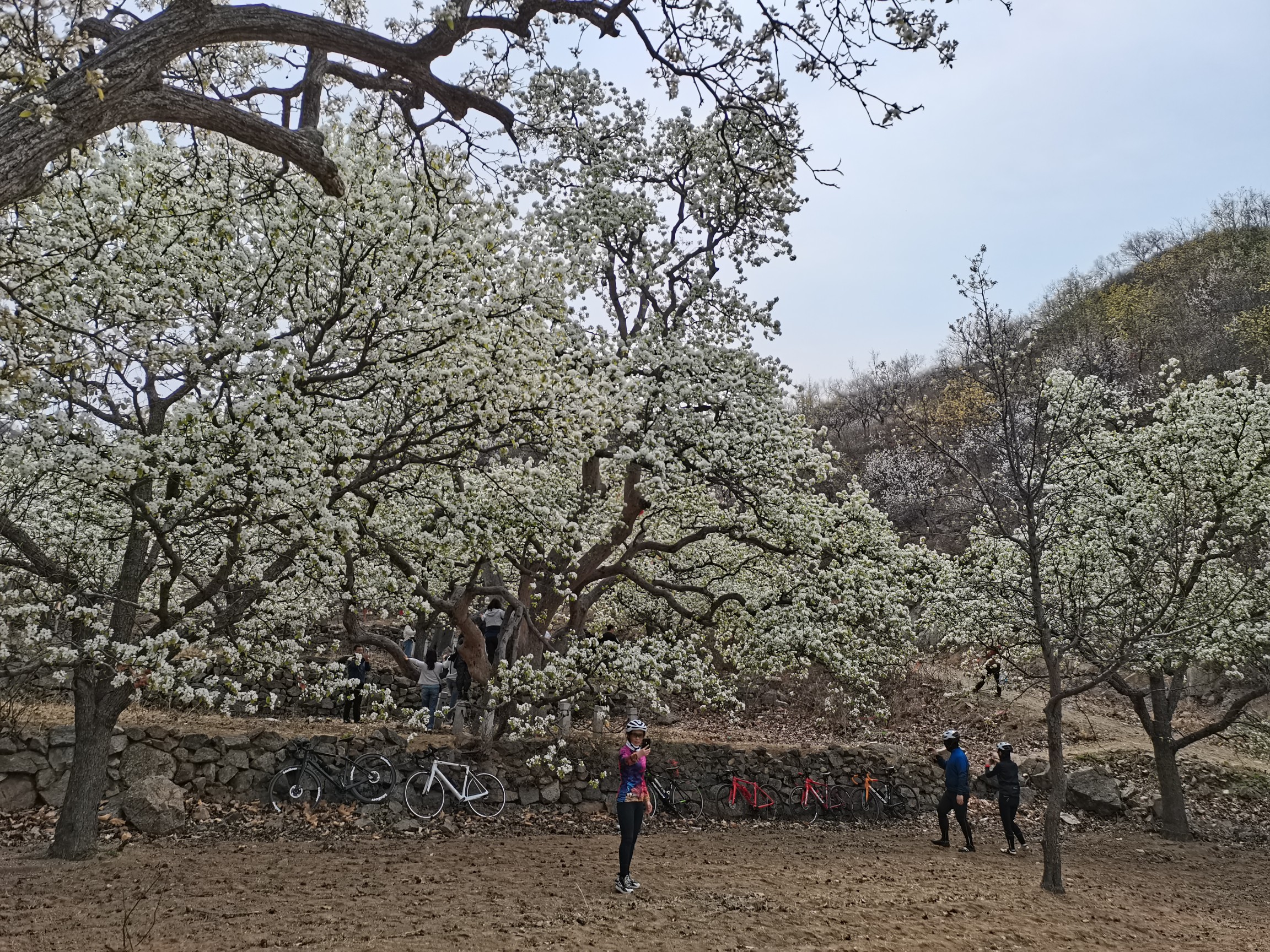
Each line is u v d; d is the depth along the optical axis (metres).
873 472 41.97
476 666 15.70
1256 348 43.41
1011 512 18.34
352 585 12.01
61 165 9.22
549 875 11.41
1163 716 18.92
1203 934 10.63
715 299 17.72
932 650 28.53
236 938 8.10
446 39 7.37
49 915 8.73
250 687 18.31
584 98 18.08
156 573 13.88
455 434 12.29
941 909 10.53
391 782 14.85
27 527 10.62
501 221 11.62
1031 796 21.22
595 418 12.68
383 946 7.88
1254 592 17.83
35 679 13.91
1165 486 18.50
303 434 10.31
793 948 8.46
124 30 6.70
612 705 22.78
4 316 7.39
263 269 10.58
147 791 12.88
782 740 22.52
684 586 17.77
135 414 11.41
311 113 9.96
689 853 13.74
